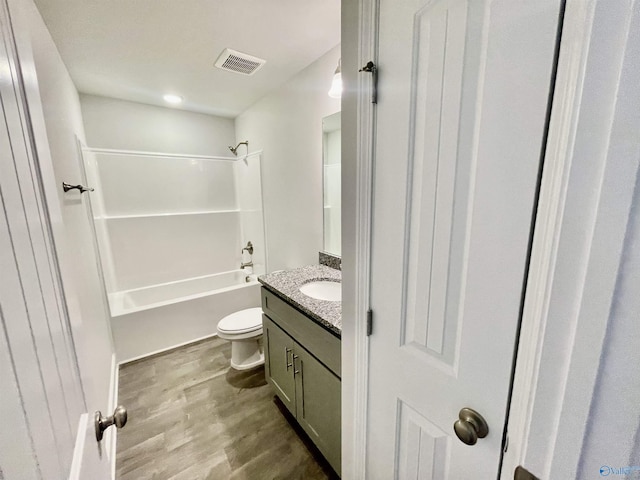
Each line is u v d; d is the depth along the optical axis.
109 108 2.62
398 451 0.81
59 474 0.40
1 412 0.28
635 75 0.23
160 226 3.03
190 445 1.48
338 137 1.78
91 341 1.45
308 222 2.14
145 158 2.89
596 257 0.27
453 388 0.62
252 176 2.98
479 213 0.53
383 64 0.70
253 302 2.86
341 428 1.08
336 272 1.84
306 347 1.32
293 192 2.28
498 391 0.53
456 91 0.54
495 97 0.48
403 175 0.68
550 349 0.32
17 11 0.52
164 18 1.39
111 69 1.94
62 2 1.25
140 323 2.29
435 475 0.70
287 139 2.27
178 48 1.68
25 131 0.49
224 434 1.55
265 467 1.36
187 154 3.09
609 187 0.26
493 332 0.53
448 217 0.59
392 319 0.76
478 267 0.54
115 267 2.82
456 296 0.59
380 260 0.78
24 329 0.36
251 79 2.14
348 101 0.80
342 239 0.90
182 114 3.00
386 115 0.71
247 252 3.39
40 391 0.38
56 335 0.49
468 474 0.62
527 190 0.45
